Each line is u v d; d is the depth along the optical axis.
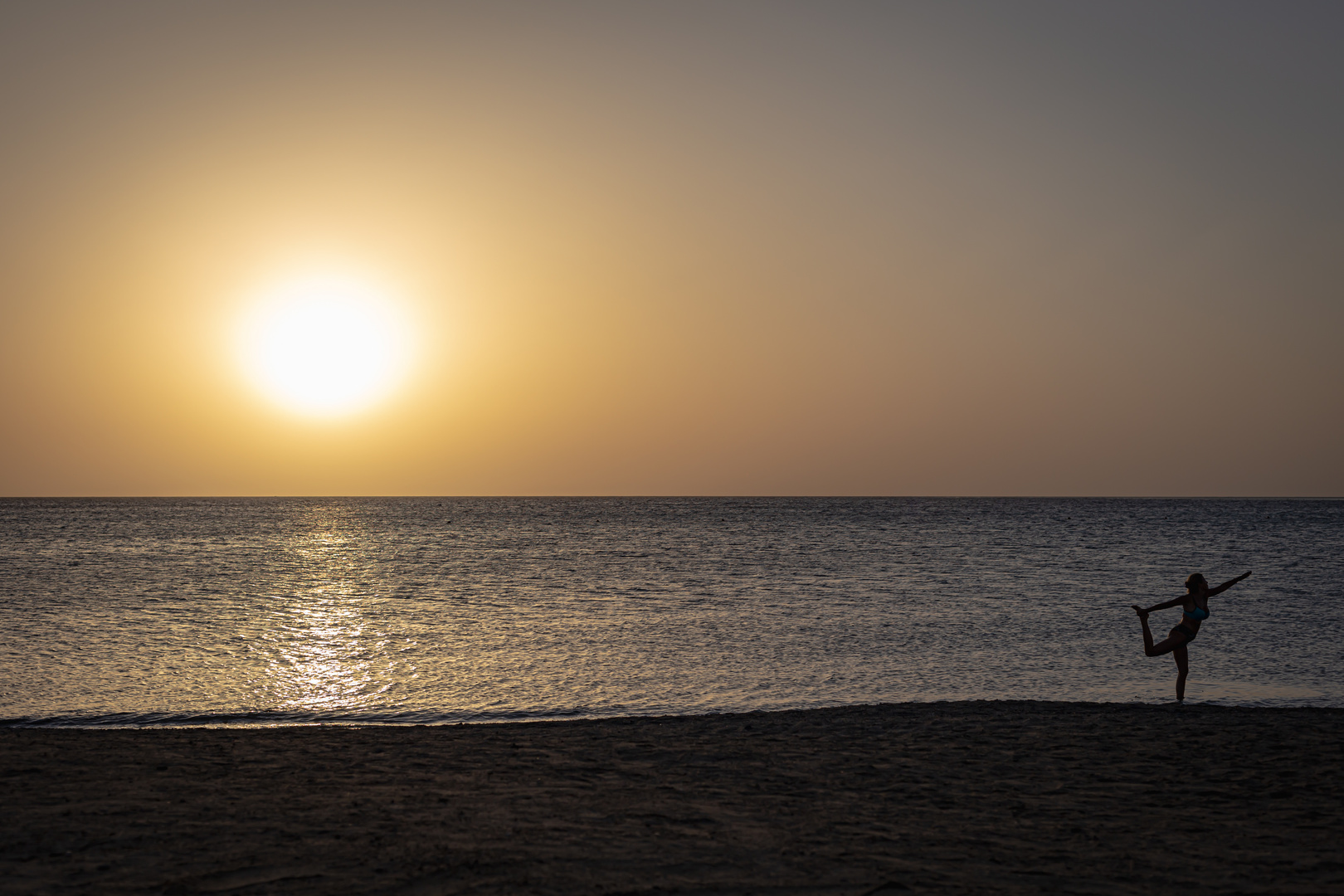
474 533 91.69
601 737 11.82
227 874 6.12
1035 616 26.91
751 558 54.06
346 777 9.38
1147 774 9.60
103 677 17.59
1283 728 12.08
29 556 55.59
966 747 11.02
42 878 6.01
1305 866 6.55
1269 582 36.97
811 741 11.48
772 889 5.99
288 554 59.56
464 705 15.43
